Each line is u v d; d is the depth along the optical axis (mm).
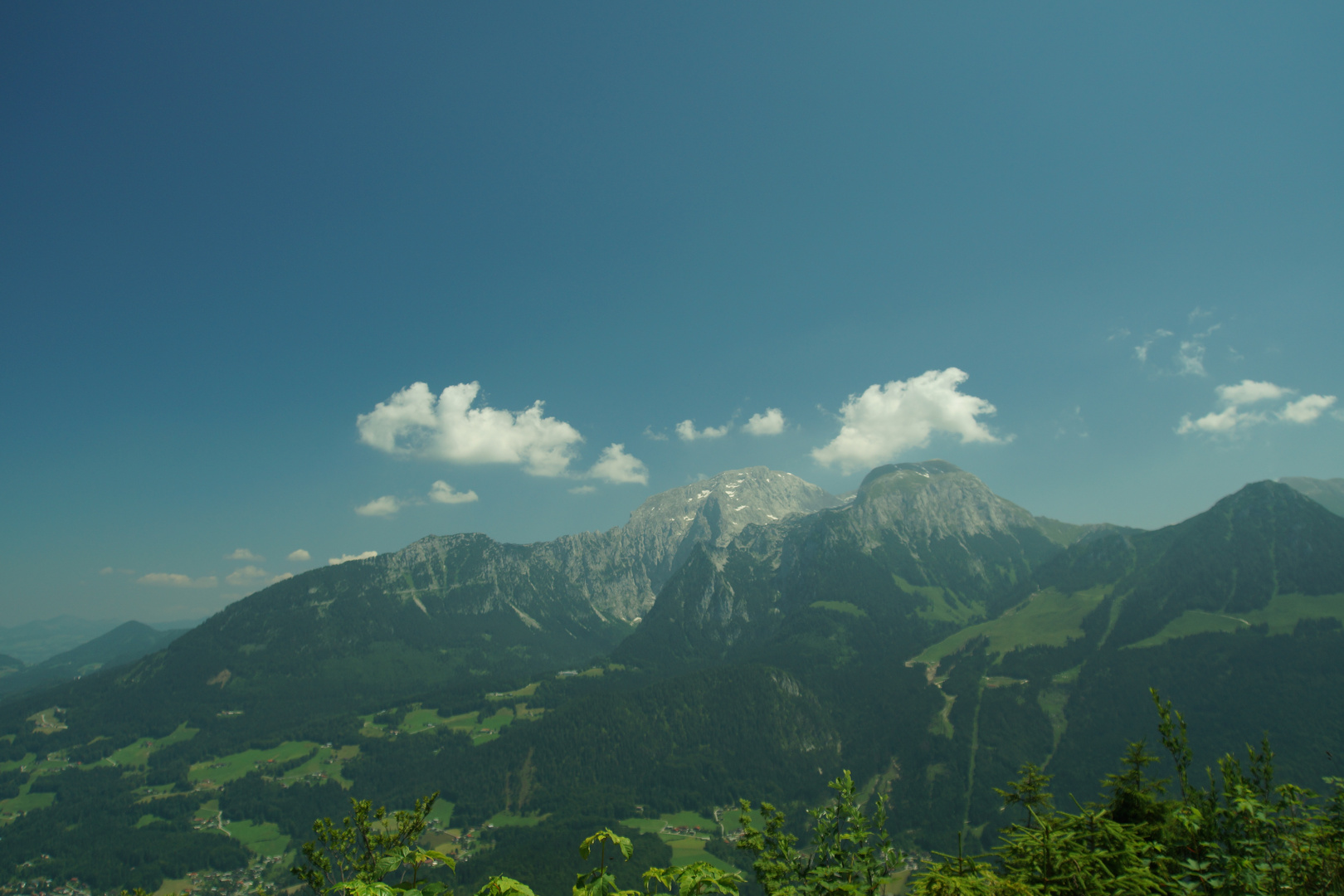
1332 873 10266
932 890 9414
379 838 8492
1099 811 12258
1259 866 10703
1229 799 12094
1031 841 10664
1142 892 9891
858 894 11906
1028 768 13484
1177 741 13523
